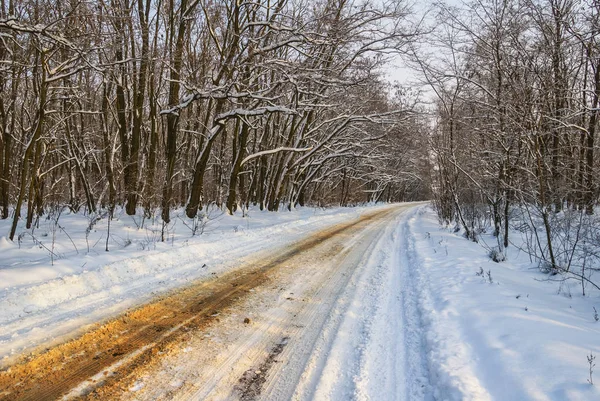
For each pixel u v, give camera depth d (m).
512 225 12.91
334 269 8.16
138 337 4.23
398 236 14.88
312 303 5.77
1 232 9.91
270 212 20.45
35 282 5.62
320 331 4.70
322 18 13.27
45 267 6.24
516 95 9.35
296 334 4.58
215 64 14.51
